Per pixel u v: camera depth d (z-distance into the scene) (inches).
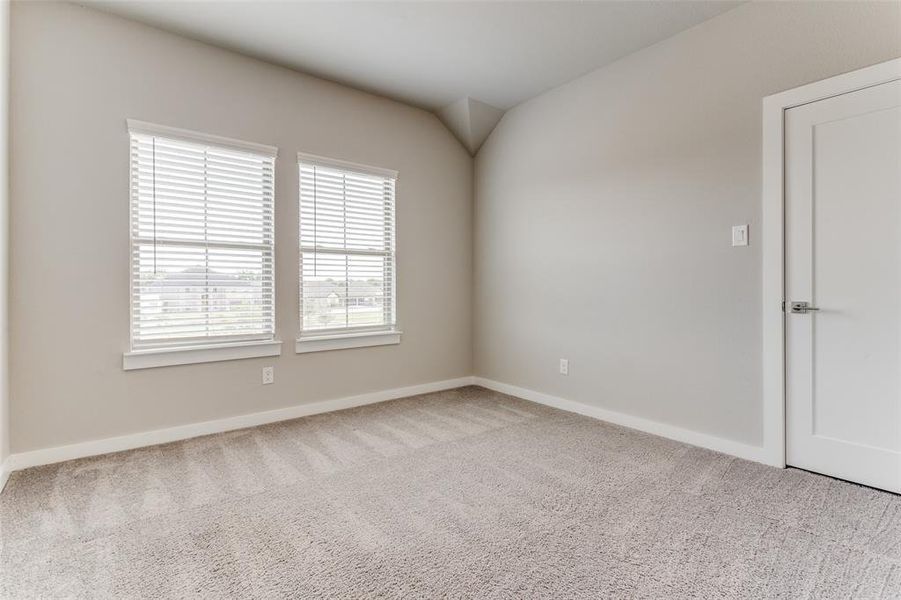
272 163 122.5
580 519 72.4
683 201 107.3
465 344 170.1
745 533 68.0
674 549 64.1
